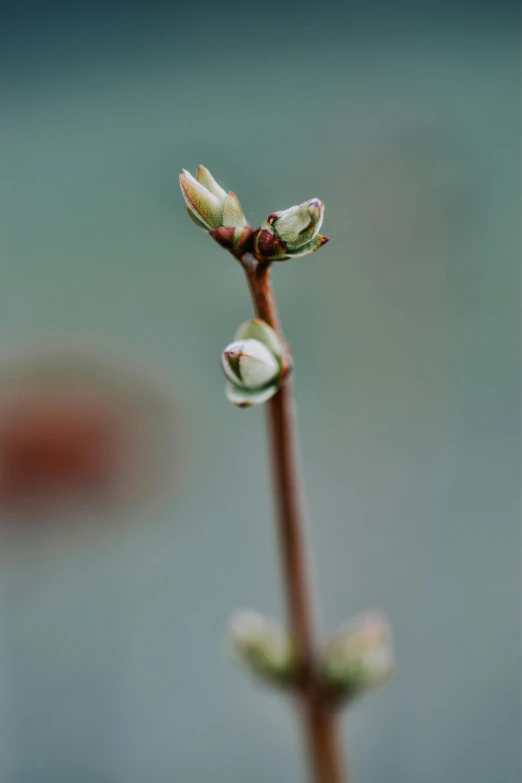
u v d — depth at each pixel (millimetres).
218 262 490
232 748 434
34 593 430
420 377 480
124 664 439
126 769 426
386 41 486
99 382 473
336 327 485
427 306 482
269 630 227
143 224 495
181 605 454
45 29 487
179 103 492
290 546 217
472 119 483
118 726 430
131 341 486
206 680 446
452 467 472
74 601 437
